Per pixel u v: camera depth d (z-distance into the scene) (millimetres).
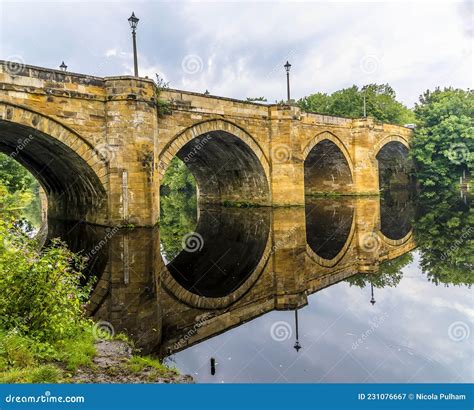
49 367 6238
